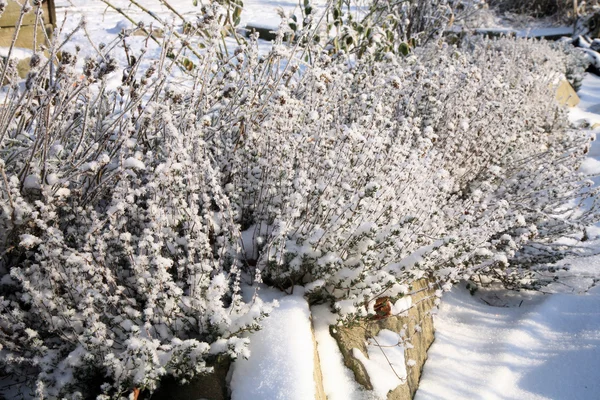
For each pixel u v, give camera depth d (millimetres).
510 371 3092
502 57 6910
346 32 5406
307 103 3443
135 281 2371
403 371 2785
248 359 2275
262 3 14055
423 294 3510
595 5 18812
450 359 3230
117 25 8500
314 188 2830
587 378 3080
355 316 2654
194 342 2070
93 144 2398
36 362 1994
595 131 8664
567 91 10586
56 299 2104
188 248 2439
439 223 3352
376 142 3033
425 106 4445
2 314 2111
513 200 4441
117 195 2262
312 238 2660
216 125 3158
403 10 8742
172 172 2312
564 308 3785
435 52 6797
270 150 3031
